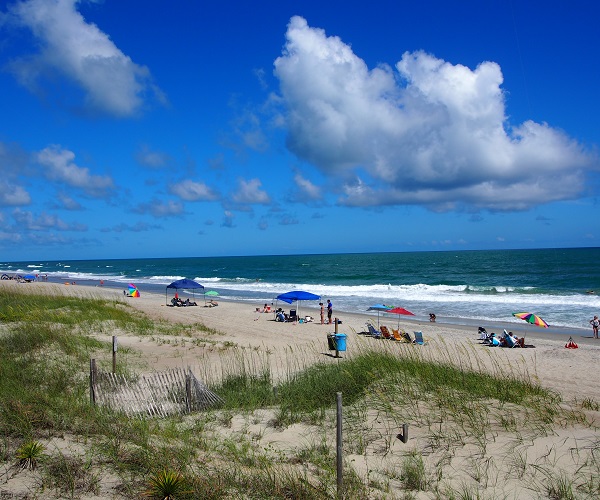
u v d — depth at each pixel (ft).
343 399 27.07
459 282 200.34
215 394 27.76
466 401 25.81
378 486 16.89
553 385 41.45
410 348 58.18
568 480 17.01
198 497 14.44
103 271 383.65
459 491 16.53
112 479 14.99
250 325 83.05
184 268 420.77
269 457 19.39
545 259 378.32
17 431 17.62
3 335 41.96
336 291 161.17
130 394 24.61
